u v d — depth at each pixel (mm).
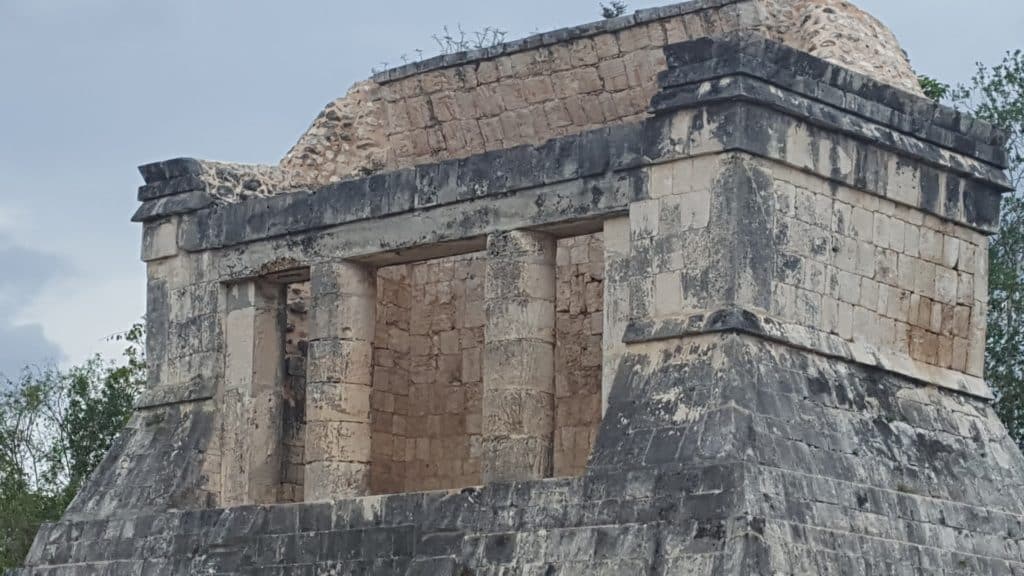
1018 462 26594
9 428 44156
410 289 31922
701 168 24172
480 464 30734
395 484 31266
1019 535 25938
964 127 26875
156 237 30203
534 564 23938
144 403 29938
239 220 29031
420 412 31547
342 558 26203
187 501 28609
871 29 27562
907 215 26094
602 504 23625
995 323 35719
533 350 25812
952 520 25031
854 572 23297
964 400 26516
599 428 24234
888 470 24500
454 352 31406
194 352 29500
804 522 22953
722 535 22344
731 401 23203
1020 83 36781
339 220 27781
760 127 24078
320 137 31266
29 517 41562
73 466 43531
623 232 25047
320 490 27328
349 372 27609
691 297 24031
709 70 24062
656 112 24516
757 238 23984
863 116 25406
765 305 24000
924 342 26141
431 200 26828
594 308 29781
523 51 30172
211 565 27578
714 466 22812
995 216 27219
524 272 25906
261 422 28938
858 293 25250
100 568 28891
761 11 27750
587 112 30125
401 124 31766
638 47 29172
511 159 26094
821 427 23953
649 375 24141
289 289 30500
